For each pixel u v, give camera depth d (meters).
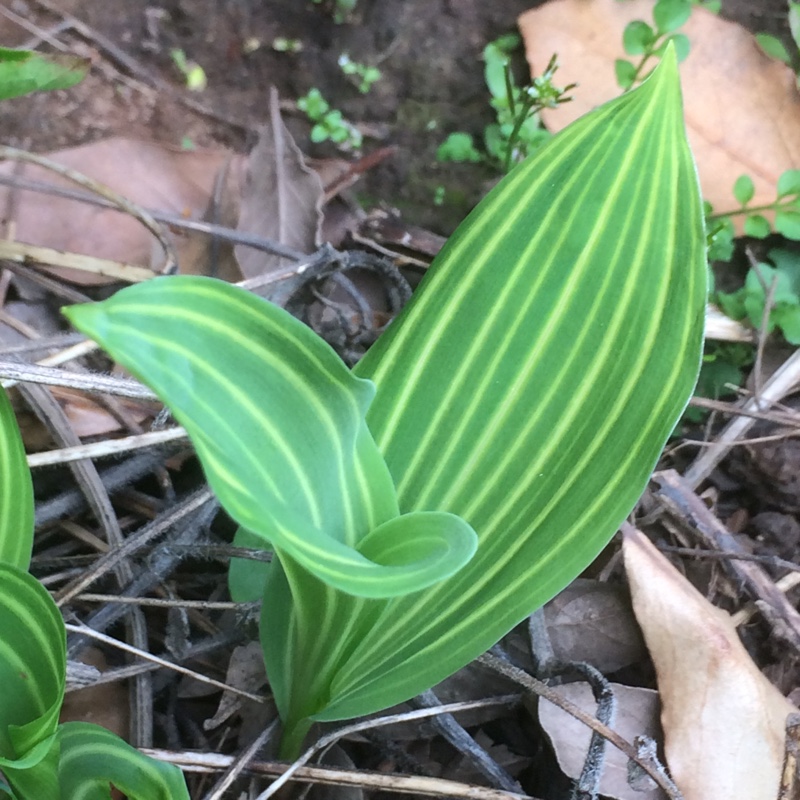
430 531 0.15
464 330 0.17
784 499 0.26
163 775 0.15
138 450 0.23
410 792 0.19
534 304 0.17
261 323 0.13
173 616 0.21
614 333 0.17
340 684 0.18
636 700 0.21
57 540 0.23
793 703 0.22
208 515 0.22
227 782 0.18
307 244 0.27
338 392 0.14
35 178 0.27
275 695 0.18
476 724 0.22
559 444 0.17
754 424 0.27
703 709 0.20
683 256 0.16
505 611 0.17
